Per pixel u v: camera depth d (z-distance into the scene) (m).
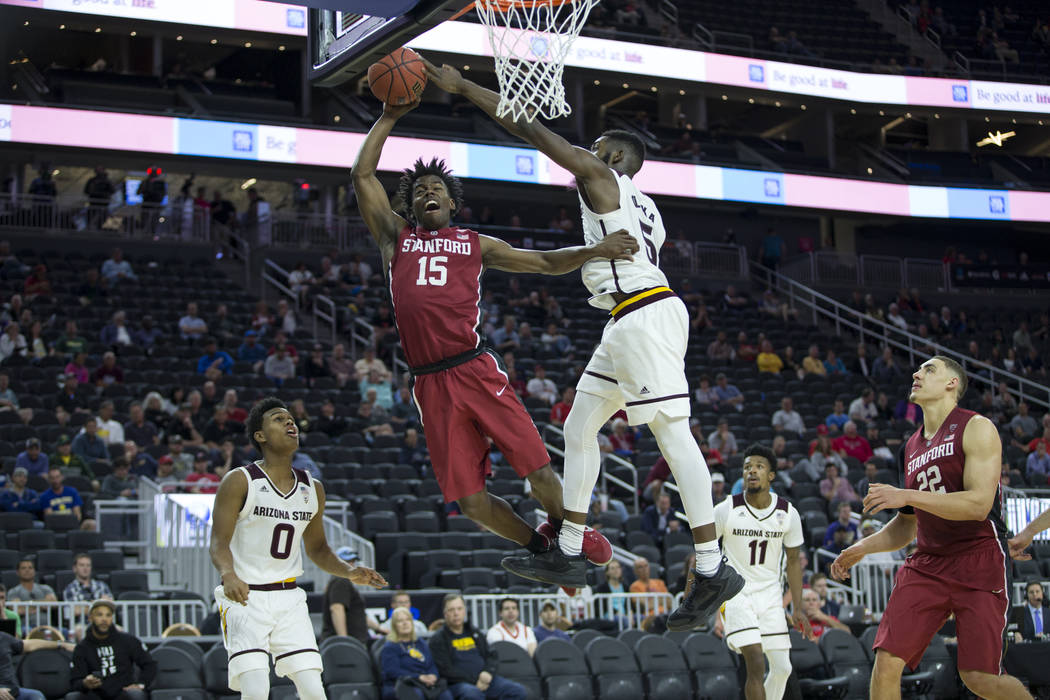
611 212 4.28
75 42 26.02
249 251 21.48
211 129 21.14
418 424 15.83
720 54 25.56
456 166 22.58
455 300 4.16
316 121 25.45
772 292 25.34
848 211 25.91
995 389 22.34
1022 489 14.78
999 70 29.44
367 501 13.15
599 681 9.78
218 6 21.95
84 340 16.41
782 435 17.22
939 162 28.86
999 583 4.92
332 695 8.73
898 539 5.41
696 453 4.20
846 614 11.42
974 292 26.56
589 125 28.39
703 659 10.29
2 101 19.78
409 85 4.22
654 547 12.85
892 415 18.94
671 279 24.36
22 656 8.36
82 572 10.09
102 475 13.09
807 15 30.38
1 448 13.23
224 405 14.73
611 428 16.81
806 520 13.93
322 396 16.27
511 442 4.13
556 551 4.25
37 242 20.02
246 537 5.56
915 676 10.20
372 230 4.40
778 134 31.05
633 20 26.92
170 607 10.24
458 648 9.08
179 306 18.45
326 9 5.19
